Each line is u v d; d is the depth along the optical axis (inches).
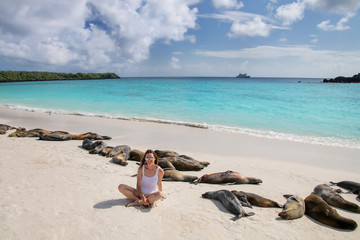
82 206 188.5
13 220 162.9
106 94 1343.5
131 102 999.0
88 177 251.6
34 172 254.8
